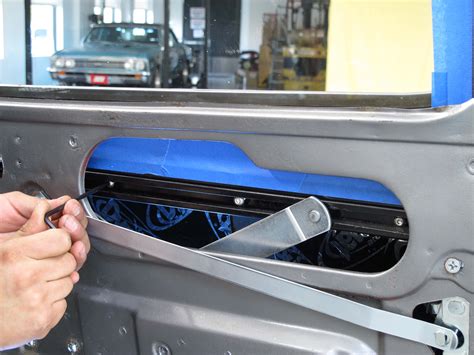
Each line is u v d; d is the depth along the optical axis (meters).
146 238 1.24
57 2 8.91
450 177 0.98
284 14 8.44
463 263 0.99
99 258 1.35
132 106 1.22
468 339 1.03
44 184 1.34
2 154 1.38
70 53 9.05
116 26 9.53
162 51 8.95
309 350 1.16
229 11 8.57
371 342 1.13
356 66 3.59
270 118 1.08
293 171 1.09
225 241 1.23
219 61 8.75
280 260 1.26
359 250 1.27
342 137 1.04
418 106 1.17
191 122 1.15
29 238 0.97
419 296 1.05
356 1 3.52
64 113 1.27
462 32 1.08
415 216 1.01
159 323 1.29
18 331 0.96
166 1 8.74
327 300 1.11
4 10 8.14
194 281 1.26
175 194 1.33
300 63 8.52
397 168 1.01
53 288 0.98
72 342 1.44
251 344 1.21
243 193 1.25
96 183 1.40
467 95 1.08
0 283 0.95
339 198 1.17
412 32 3.48
